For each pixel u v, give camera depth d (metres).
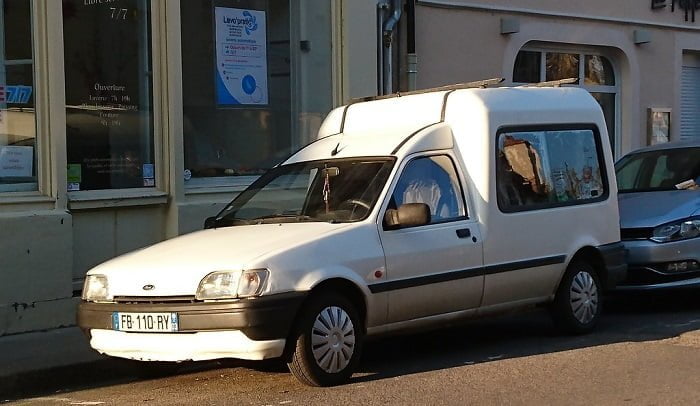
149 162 10.12
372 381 6.59
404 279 6.73
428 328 7.12
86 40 9.62
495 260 7.41
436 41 12.79
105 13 9.77
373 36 11.98
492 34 13.45
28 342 8.26
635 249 9.25
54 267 8.92
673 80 16.16
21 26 9.06
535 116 8.01
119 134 9.88
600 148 8.62
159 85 10.12
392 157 7.08
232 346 5.96
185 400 6.36
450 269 7.06
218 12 10.84
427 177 7.17
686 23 16.23
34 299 8.79
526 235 7.67
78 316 6.55
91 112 9.65
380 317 6.65
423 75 12.66
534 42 14.25
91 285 6.53
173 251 6.53
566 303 8.11
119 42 9.91
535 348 7.76
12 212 8.75
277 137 11.52
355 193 6.96
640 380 6.44
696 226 9.30
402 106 7.87
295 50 11.68
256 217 7.32
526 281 7.66
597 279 8.41
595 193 8.45
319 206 7.07
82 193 9.44
